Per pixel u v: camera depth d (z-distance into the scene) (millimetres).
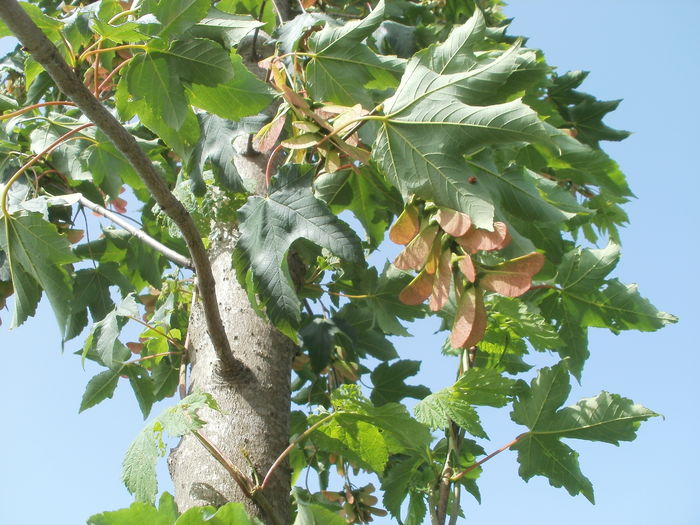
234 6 2826
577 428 2395
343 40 2248
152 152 3096
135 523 1636
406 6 3904
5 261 3250
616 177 3311
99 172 2996
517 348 2611
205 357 2250
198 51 1886
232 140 2203
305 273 2750
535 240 2506
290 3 3363
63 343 2281
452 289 2268
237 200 2385
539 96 3475
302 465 3184
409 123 1771
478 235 1643
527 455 2426
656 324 2852
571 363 2934
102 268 3445
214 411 2033
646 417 2363
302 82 2318
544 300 2926
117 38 1827
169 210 1675
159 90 1930
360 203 2730
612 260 2879
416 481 2863
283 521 1901
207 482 1888
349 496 3383
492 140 1692
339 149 1916
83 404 3031
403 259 1694
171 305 3203
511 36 3682
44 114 3328
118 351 3020
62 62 1441
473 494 3115
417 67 1836
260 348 2193
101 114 1514
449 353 2811
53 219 3510
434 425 2049
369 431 2037
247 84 1975
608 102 3943
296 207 1978
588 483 2395
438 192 1707
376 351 3752
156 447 1747
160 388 3348
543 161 3080
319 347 3342
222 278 2371
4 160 3176
